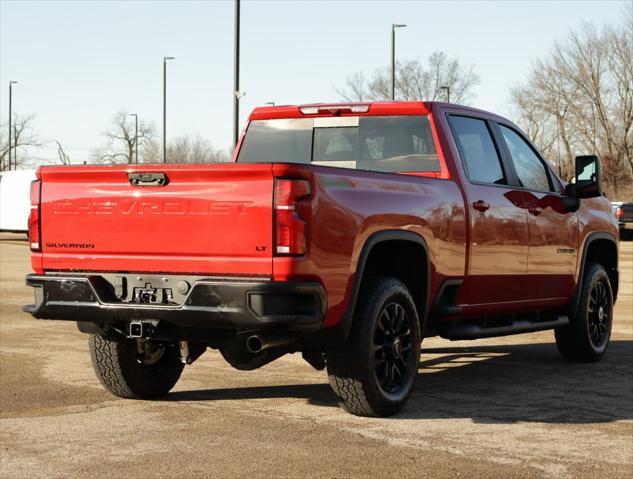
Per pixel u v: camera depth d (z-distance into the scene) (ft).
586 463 17.30
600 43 223.51
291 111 25.79
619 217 128.67
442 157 23.81
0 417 20.86
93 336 22.22
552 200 27.43
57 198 20.35
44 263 20.58
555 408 22.16
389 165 24.50
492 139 25.86
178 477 16.17
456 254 23.06
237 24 76.54
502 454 17.84
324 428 19.83
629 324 39.11
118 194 19.65
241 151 26.43
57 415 21.08
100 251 19.93
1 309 43.73
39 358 29.27
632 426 20.34
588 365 28.96
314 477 16.20
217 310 18.43
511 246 25.25
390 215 20.54
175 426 20.01
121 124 276.82
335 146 25.29
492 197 24.59
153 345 22.33
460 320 24.40
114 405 22.22
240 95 76.28
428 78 212.64
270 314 18.11
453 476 16.34
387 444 18.49
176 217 19.07
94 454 17.67
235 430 19.65
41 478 16.11
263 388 24.54
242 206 18.47
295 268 18.17
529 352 31.73
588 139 225.56
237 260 18.54
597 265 29.96
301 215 18.28
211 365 28.25
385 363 20.89
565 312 28.81
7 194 124.36
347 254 19.22
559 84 227.20
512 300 25.77
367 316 20.16
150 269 19.42
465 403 22.68
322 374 26.73
